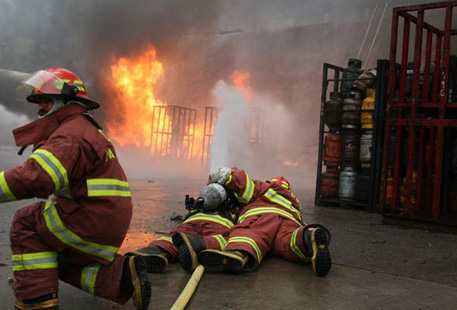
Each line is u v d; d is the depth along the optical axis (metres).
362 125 7.52
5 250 3.96
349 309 2.86
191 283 3.07
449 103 5.97
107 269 2.53
